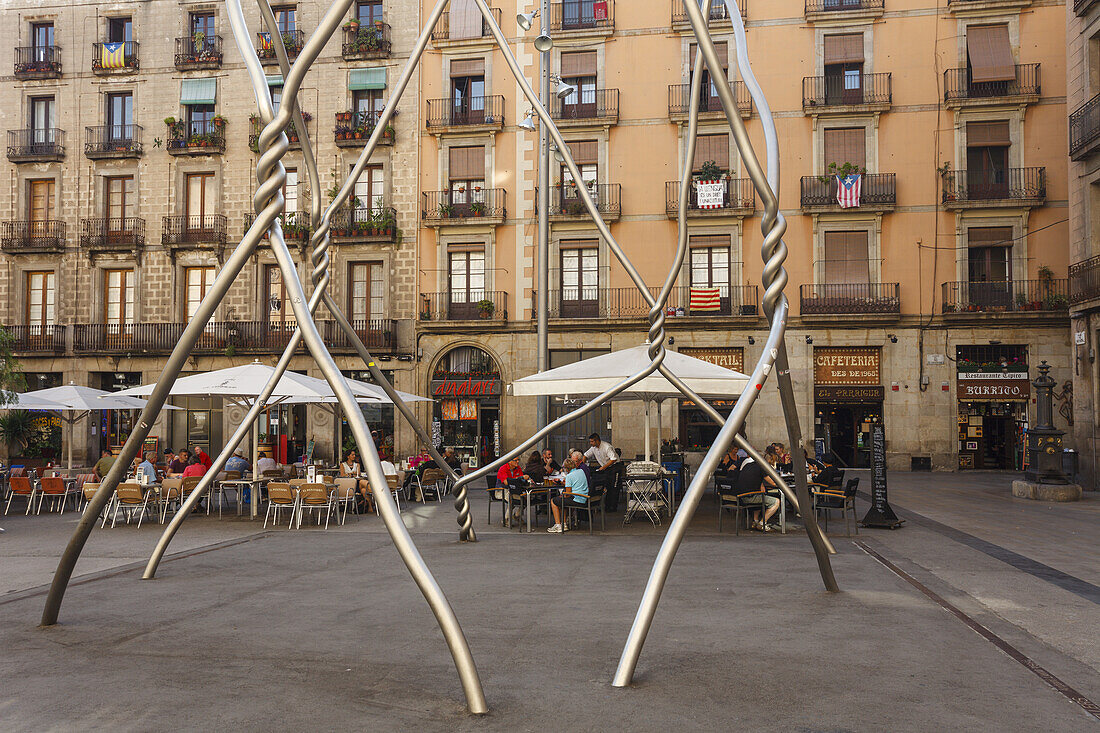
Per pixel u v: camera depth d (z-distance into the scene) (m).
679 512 4.73
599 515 13.73
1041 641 5.41
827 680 4.47
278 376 7.64
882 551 9.40
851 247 27.34
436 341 28.97
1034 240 26.28
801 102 27.75
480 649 5.12
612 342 27.98
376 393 15.65
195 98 30.42
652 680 4.47
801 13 27.84
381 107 30.09
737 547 9.70
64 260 30.89
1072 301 20.52
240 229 30.09
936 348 26.52
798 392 26.97
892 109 27.20
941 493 18.25
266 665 4.79
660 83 28.59
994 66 26.64
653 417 27.53
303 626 5.78
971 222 26.69
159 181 30.62
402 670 4.69
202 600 6.74
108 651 5.12
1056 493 16.30
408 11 29.80
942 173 26.73
